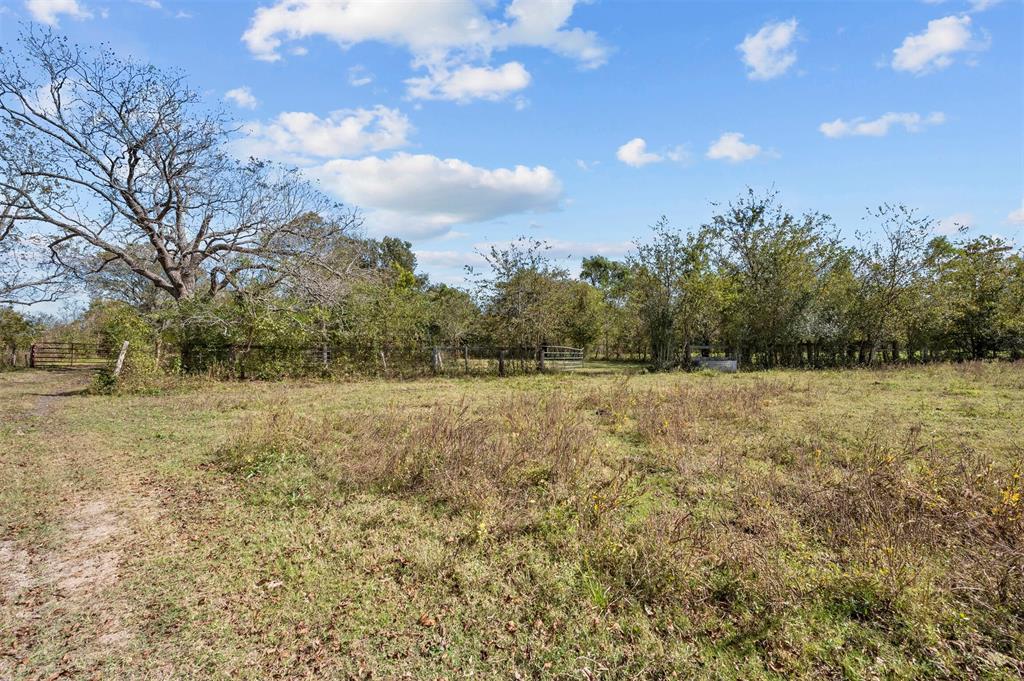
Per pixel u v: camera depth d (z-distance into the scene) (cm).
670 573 341
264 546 423
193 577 379
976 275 2044
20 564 404
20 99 1742
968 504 417
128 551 422
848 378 1516
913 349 2147
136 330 1546
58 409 1109
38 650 303
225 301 2003
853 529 392
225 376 1686
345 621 323
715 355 2342
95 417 1003
